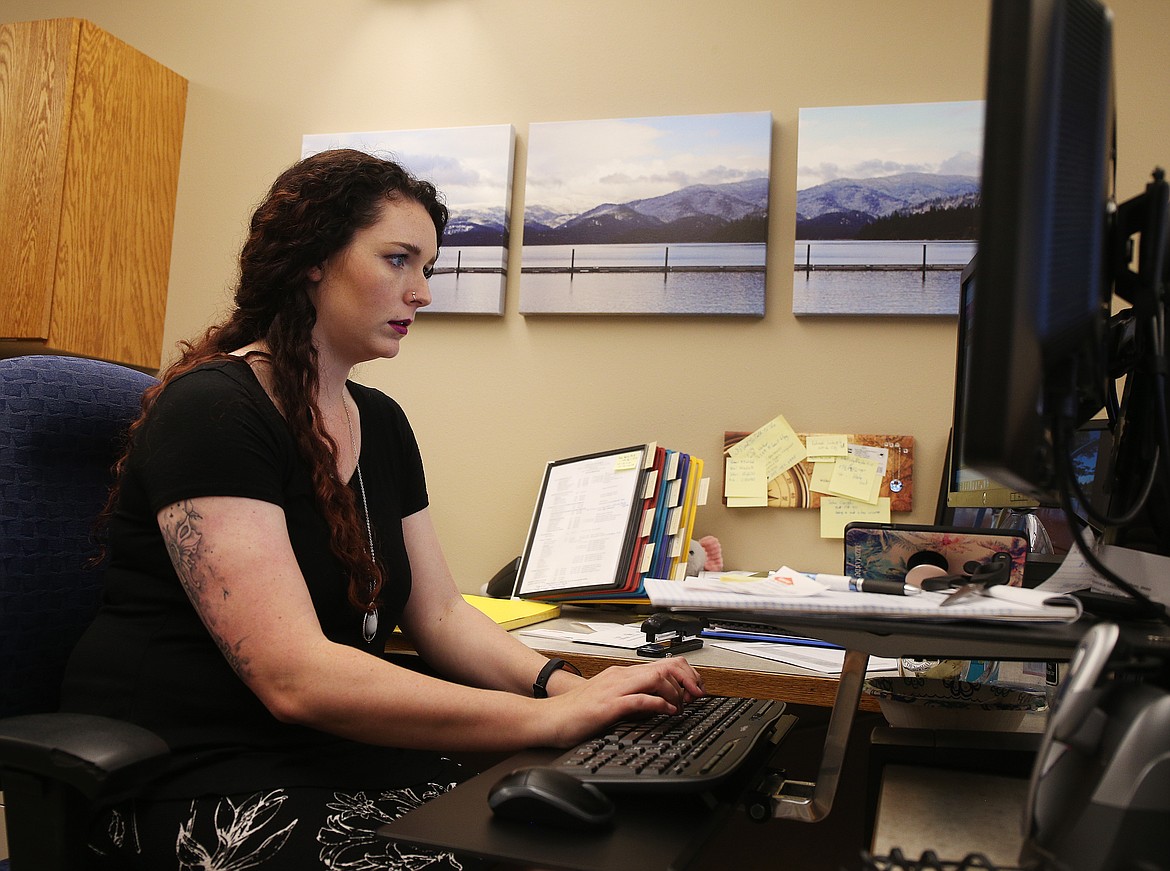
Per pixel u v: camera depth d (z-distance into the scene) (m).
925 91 1.84
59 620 1.08
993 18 0.50
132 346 2.12
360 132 2.11
